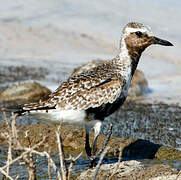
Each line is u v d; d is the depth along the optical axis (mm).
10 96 21906
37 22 36875
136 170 11227
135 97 22516
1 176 11539
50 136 14602
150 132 16359
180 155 13211
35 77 26203
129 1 41062
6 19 36969
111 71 12172
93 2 41062
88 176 11125
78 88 11672
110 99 11844
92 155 12078
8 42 33094
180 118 18469
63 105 11500
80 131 14859
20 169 12172
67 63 29641
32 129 15062
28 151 8766
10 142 8875
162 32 33062
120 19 37281
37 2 40875
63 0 41375
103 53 31984
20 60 30094
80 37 34906
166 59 30438
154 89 24297
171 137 15727
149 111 19734
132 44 12547
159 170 11070
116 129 16750
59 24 36719
